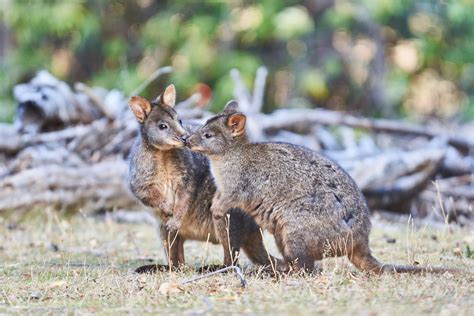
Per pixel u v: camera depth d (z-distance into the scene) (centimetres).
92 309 864
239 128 1045
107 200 1647
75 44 2730
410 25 2789
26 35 2645
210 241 1119
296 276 968
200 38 2645
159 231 1128
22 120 1706
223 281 971
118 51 2716
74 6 2619
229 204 1048
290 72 2778
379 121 2016
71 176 1611
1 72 2702
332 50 2816
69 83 2828
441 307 812
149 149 1091
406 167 1709
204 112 1809
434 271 968
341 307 822
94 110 1792
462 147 1962
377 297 859
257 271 1027
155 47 2722
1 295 945
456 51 2742
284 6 2705
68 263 1130
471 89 2864
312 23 2702
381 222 1570
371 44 2822
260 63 2720
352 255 1006
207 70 2664
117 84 2598
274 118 1917
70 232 1456
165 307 859
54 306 888
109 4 2814
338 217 991
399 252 1202
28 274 1088
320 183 1002
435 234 1379
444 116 2852
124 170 1662
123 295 923
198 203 1103
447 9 2666
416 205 1778
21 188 1563
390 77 2772
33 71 2727
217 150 1047
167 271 1073
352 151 1862
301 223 993
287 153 1027
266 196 1022
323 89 2709
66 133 1708
